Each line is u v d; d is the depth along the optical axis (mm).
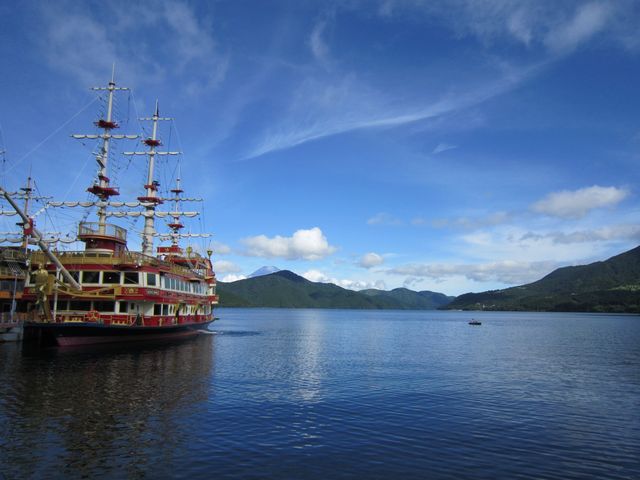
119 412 27438
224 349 66875
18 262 71062
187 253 97438
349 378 43750
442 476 19359
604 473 20250
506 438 25078
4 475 17859
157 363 47656
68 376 38094
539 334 130375
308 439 23812
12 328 60094
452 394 36844
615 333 135750
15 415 26000
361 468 19938
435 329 160750
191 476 18453
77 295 60062
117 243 67062
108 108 76562
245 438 23578
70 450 20812
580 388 40875
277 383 39906
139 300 62594
